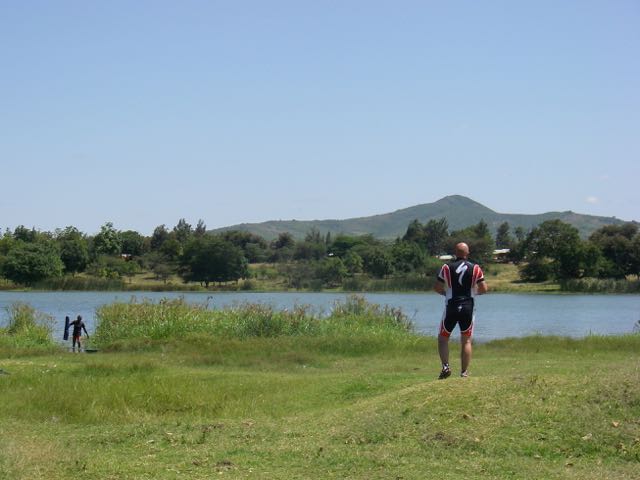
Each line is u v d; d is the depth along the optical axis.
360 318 29.95
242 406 13.27
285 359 21.42
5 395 14.41
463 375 12.83
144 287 93.19
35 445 10.05
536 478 8.15
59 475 8.62
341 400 13.55
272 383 15.70
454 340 28.88
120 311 29.14
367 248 117.81
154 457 9.40
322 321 28.73
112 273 102.44
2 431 11.30
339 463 8.86
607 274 102.81
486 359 20.64
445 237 144.75
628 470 8.34
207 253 98.38
